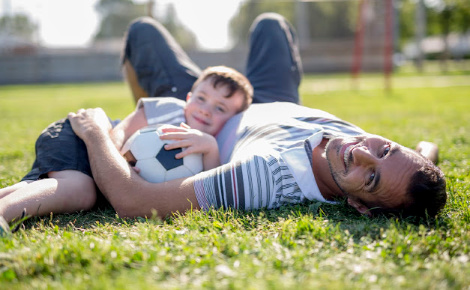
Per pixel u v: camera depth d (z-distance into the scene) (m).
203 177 2.36
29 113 9.60
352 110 8.86
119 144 2.73
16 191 2.32
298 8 26.73
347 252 1.85
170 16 28.92
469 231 2.11
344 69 25.36
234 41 31.14
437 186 2.16
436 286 1.55
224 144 2.84
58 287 1.50
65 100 12.86
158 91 3.98
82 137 2.58
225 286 1.51
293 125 2.62
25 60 23.44
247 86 3.17
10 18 25.02
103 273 1.61
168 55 4.02
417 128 6.05
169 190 2.33
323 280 1.57
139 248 1.82
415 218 2.23
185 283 1.55
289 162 2.43
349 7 29.19
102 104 11.10
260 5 30.50
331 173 2.38
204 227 2.13
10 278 1.59
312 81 19.66
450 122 6.74
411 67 33.44
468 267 1.71
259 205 2.39
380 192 2.20
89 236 1.98
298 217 2.23
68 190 2.42
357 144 2.31
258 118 2.81
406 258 1.77
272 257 1.74
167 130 2.63
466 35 43.62
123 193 2.31
